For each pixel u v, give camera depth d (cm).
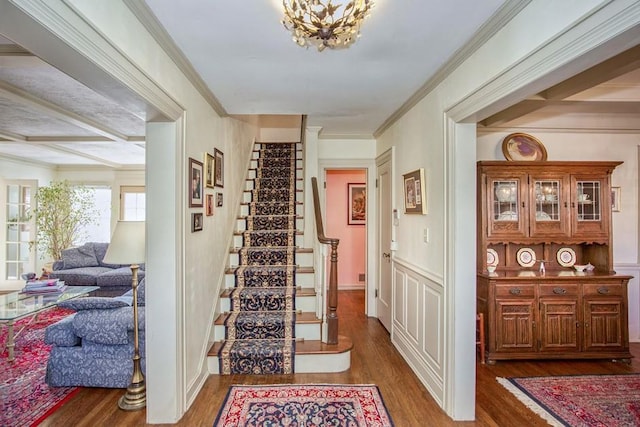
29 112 367
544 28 149
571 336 322
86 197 712
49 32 116
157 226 223
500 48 179
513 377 293
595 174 343
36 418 227
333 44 158
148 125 222
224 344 305
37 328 414
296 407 241
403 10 168
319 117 360
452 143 232
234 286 364
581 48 131
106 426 220
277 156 546
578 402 254
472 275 232
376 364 313
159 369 224
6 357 325
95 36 137
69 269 573
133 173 723
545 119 357
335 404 246
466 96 210
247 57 219
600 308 324
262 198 475
